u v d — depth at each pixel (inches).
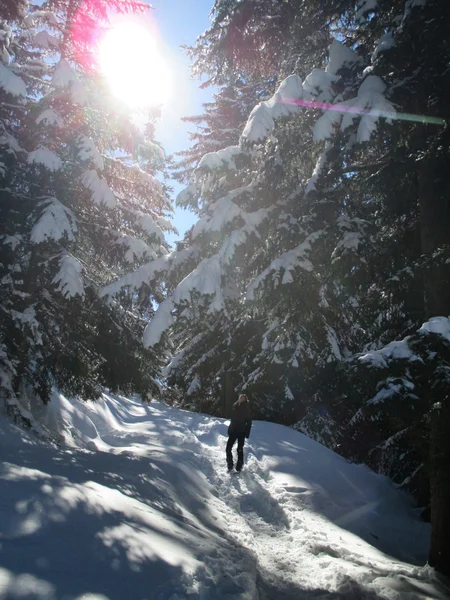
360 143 280.2
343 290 371.9
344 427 554.9
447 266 278.2
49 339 359.3
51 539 149.3
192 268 389.1
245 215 370.6
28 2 389.7
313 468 417.4
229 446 394.3
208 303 366.9
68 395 397.4
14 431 288.8
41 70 395.9
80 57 406.3
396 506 384.8
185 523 227.1
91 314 379.2
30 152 353.4
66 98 376.8
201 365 703.1
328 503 355.6
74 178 396.5
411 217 361.7
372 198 384.5
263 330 585.6
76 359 362.9
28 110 374.9
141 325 417.4
